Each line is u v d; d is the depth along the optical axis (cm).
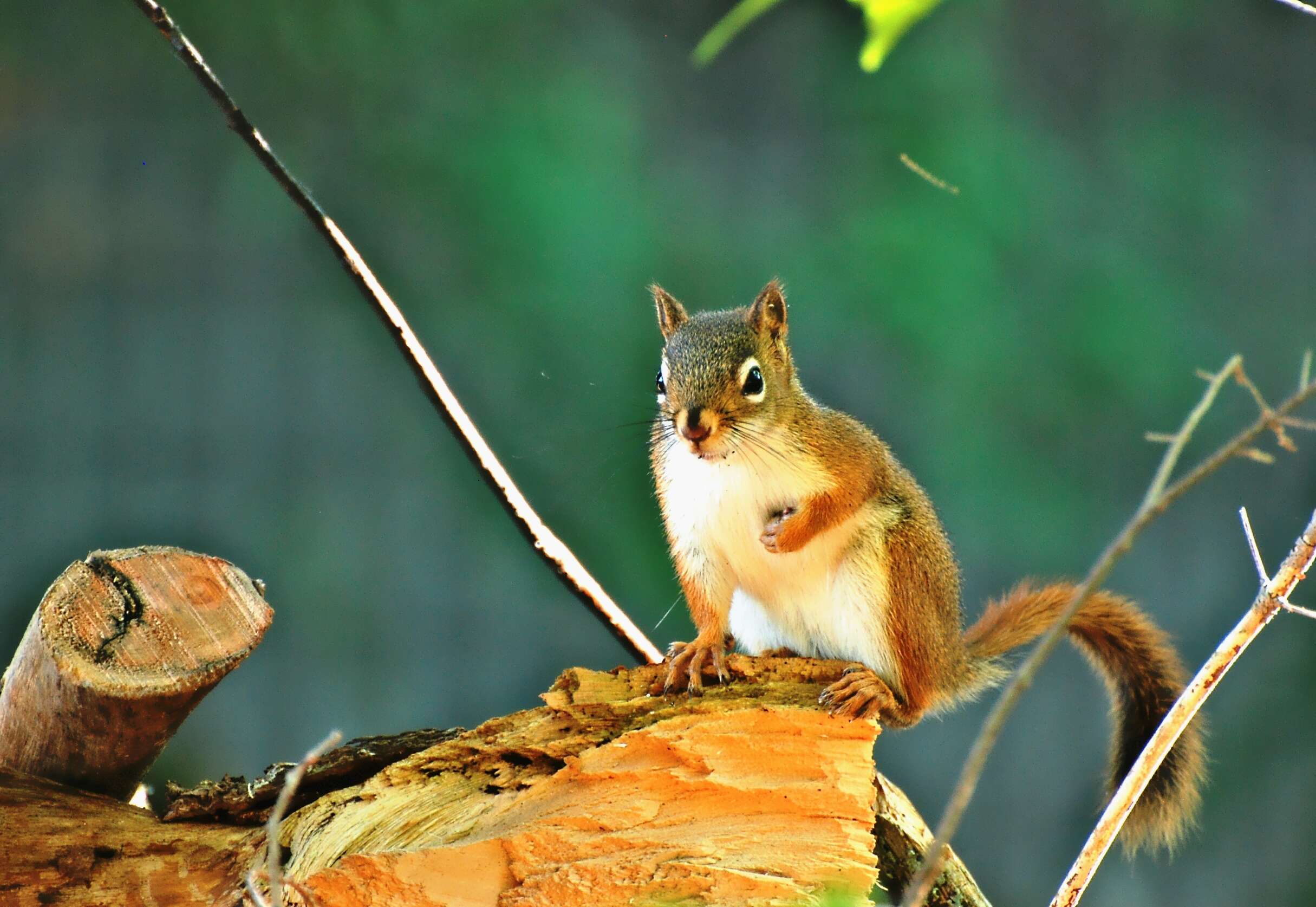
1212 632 1491
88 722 542
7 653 1373
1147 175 1703
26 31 1555
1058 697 1415
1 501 1432
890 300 1647
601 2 1733
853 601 684
